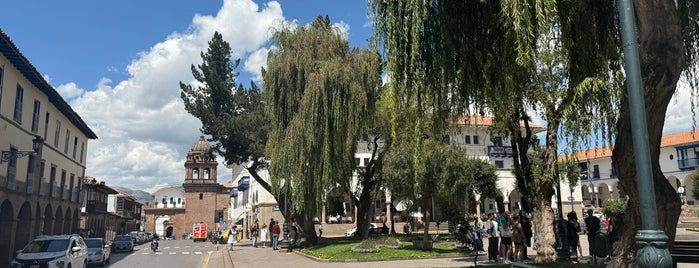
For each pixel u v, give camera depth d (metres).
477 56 8.66
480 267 12.47
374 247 19.25
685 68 8.54
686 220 42.75
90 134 41.47
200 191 87.88
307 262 18.48
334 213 47.12
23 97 25.22
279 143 23.50
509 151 49.84
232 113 37.62
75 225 38.84
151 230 93.50
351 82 21.91
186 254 31.03
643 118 4.61
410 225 40.41
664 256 4.33
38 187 27.30
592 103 8.61
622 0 4.86
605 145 8.59
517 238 14.29
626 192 7.30
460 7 8.55
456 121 10.27
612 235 12.44
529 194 14.24
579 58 8.38
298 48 23.78
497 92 8.77
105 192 57.44
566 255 13.80
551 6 7.01
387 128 24.05
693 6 8.14
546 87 11.65
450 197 18.83
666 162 55.16
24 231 25.89
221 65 37.69
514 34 7.34
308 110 22.06
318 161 22.39
